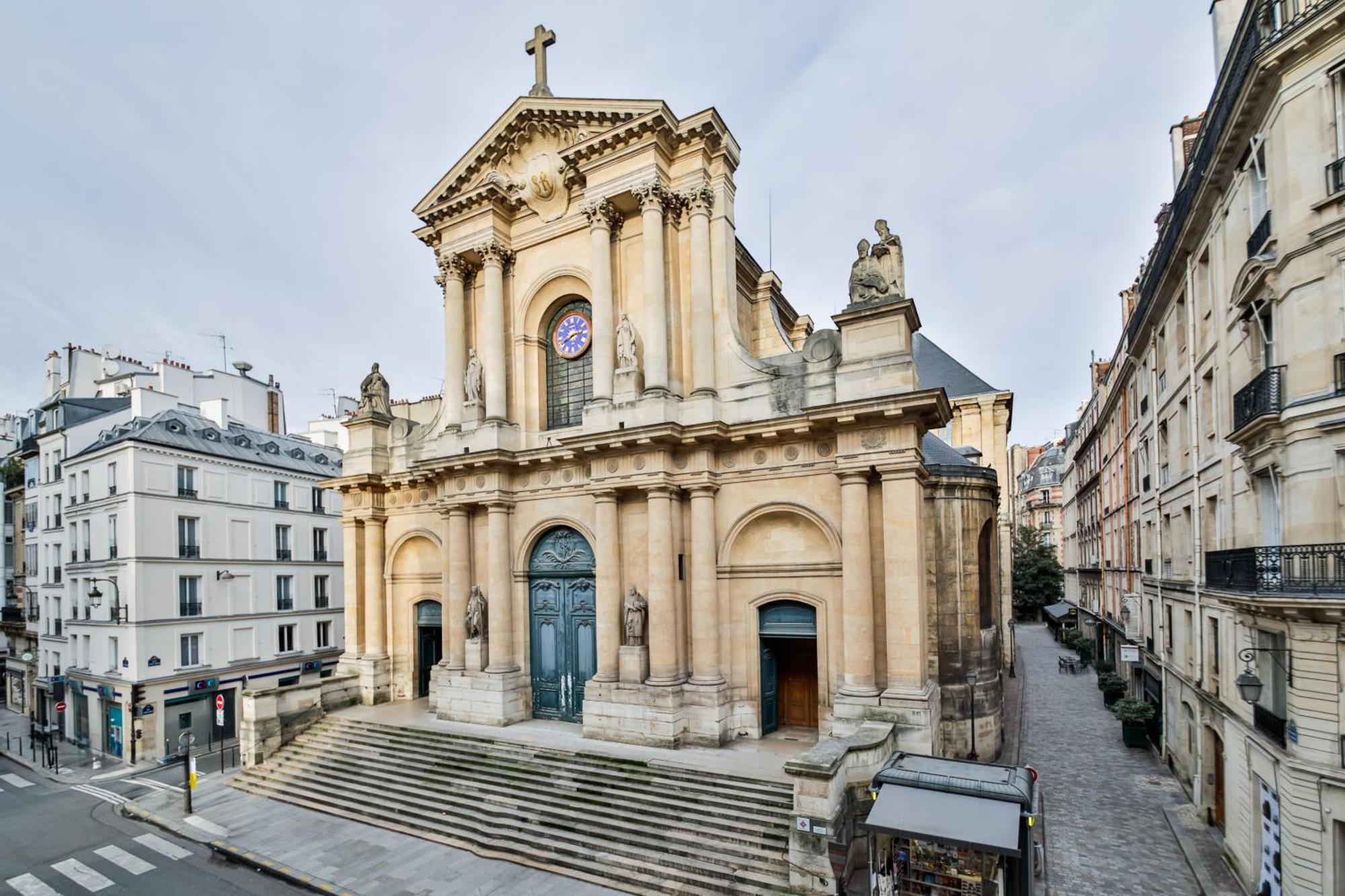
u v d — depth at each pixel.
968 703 18.91
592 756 18.14
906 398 16.53
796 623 19.33
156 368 39.66
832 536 18.45
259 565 34.09
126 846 17.58
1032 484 84.75
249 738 21.88
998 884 11.63
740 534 19.81
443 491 24.27
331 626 37.56
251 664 32.97
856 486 17.61
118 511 30.02
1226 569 14.15
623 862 14.41
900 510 17.12
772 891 13.10
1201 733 16.77
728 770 16.61
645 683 19.48
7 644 43.44
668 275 21.02
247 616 33.22
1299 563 11.57
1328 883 10.73
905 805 12.11
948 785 12.38
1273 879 11.95
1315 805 10.98
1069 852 15.01
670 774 16.89
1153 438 23.30
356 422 27.17
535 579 23.05
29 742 32.09
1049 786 19.17
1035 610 69.75
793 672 20.58
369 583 26.66
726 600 19.72
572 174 22.16
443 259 24.69
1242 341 14.16
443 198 24.61
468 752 19.70
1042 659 43.88
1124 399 29.84
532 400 23.81
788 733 19.72
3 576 44.50
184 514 31.09
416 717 23.12
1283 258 12.00
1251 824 13.12
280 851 16.19
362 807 18.19
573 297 23.72
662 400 19.84
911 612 16.80
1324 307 11.44
